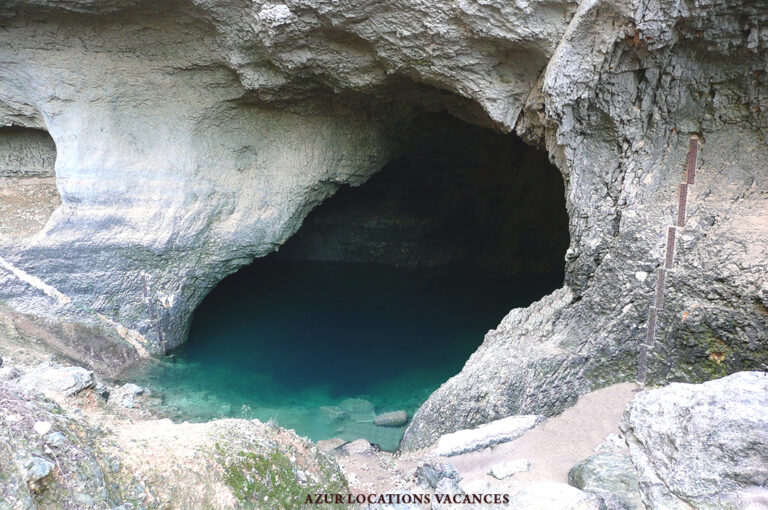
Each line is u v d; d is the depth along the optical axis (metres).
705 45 4.82
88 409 4.89
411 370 9.80
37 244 8.19
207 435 3.68
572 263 6.12
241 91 8.22
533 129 6.44
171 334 9.12
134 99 8.30
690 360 5.11
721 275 4.84
